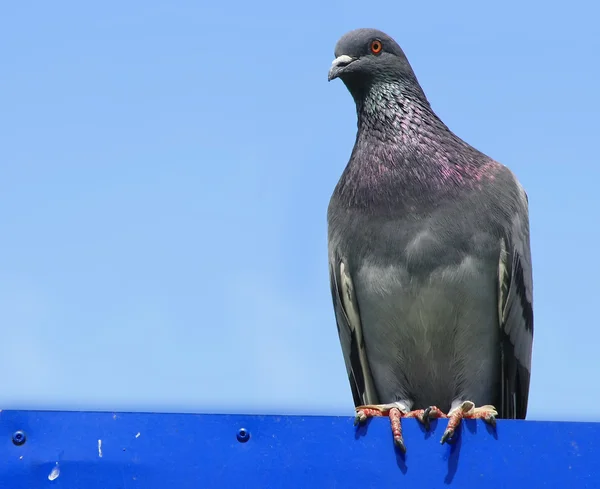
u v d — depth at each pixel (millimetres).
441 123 11523
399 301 10906
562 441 7703
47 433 7406
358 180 11227
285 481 7500
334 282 11414
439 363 11305
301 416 7629
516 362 11391
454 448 7730
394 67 11742
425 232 10703
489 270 10797
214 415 7551
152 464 7414
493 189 10961
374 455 7660
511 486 7645
